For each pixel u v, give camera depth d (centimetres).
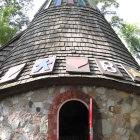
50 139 989
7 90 1056
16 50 1196
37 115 1020
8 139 1040
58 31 1162
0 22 2069
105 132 1009
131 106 1060
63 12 1233
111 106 1036
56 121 1005
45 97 1029
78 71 1021
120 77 1054
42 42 1144
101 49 1123
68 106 1345
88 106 1016
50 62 1052
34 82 1021
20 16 2247
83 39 1134
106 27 1243
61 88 1027
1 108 1080
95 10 1286
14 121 1046
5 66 1173
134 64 1191
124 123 1038
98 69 1046
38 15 1292
